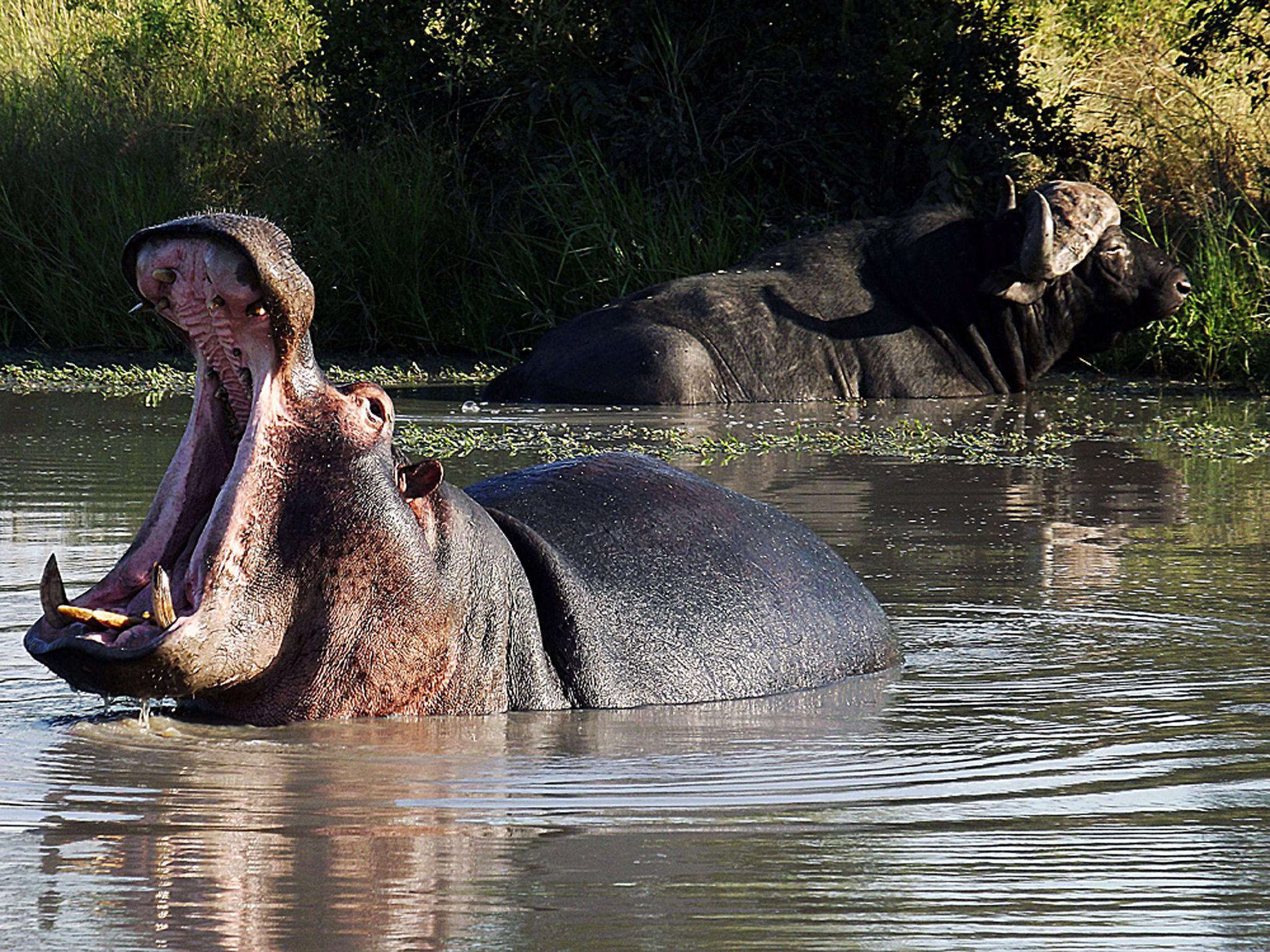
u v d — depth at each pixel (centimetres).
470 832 619
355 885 557
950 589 1132
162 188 3088
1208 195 2981
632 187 3000
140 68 3434
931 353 2425
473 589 795
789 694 876
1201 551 1269
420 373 2722
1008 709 830
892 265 2469
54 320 3012
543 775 700
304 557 742
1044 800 667
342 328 3017
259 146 3284
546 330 2931
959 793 677
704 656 869
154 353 2952
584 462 957
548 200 3030
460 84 3200
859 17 3070
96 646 689
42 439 1862
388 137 3184
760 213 2948
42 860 580
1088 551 1268
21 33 3612
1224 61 3384
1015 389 2494
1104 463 1759
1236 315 2652
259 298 696
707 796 670
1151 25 3597
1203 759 730
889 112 3058
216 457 754
